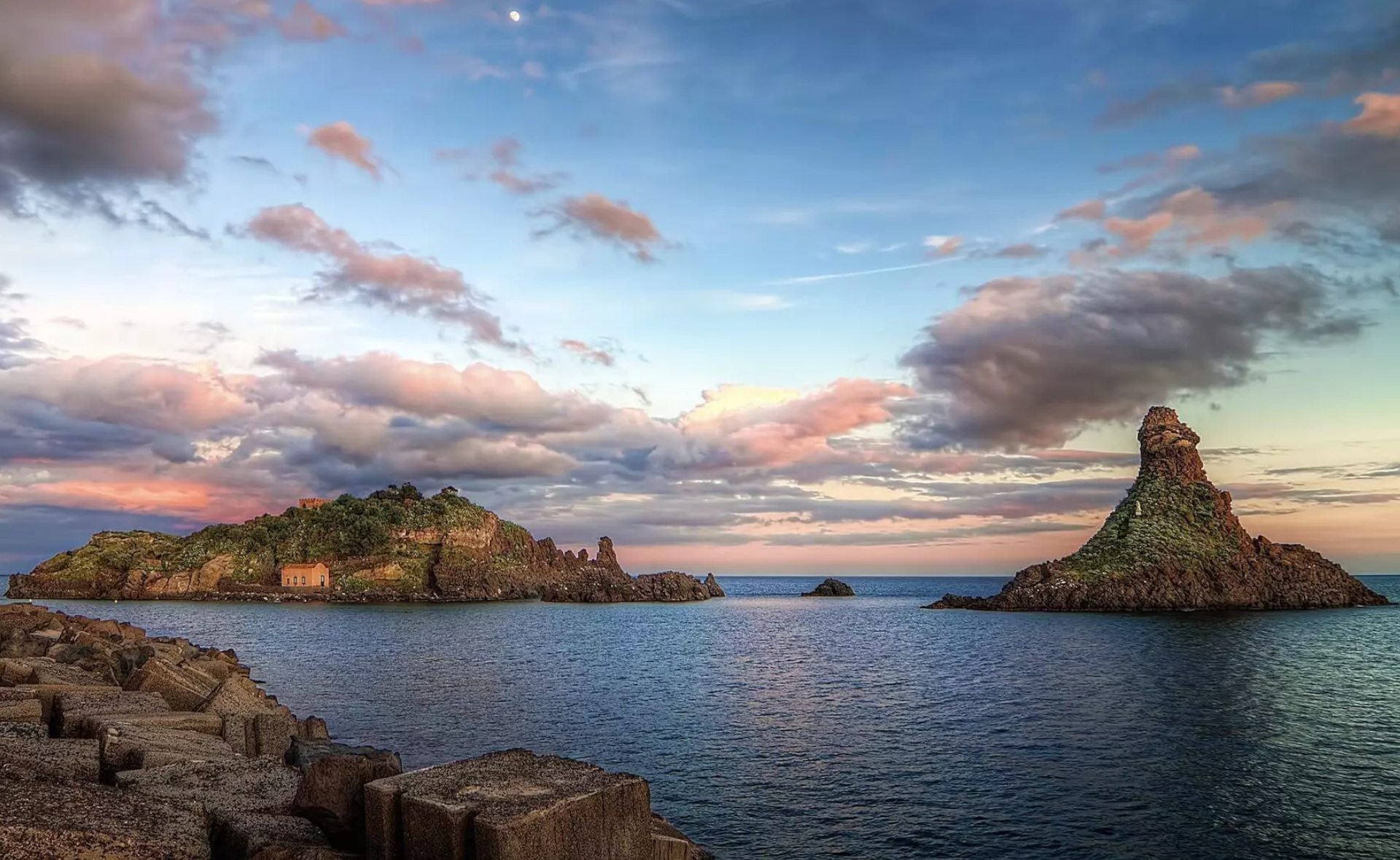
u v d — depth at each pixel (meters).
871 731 42.88
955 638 103.19
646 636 113.56
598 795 10.31
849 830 27.06
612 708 50.19
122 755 15.91
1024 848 25.56
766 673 68.75
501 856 9.02
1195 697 53.91
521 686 60.50
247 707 24.64
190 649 52.75
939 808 29.31
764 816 28.44
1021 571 167.88
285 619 148.88
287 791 14.25
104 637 49.50
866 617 157.38
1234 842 26.09
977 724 44.84
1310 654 79.44
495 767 11.48
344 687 59.22
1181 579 148.00
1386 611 142.88
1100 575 152.62
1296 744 39.25
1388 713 47.72
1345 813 28.88
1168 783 32.38
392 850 10.43
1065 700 52.78
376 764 12.46
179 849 10.41
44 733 17.45
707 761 36.22
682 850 12.27
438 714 47.97
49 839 9.51
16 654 37.72
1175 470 168.62
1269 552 155.38
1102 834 26.77
